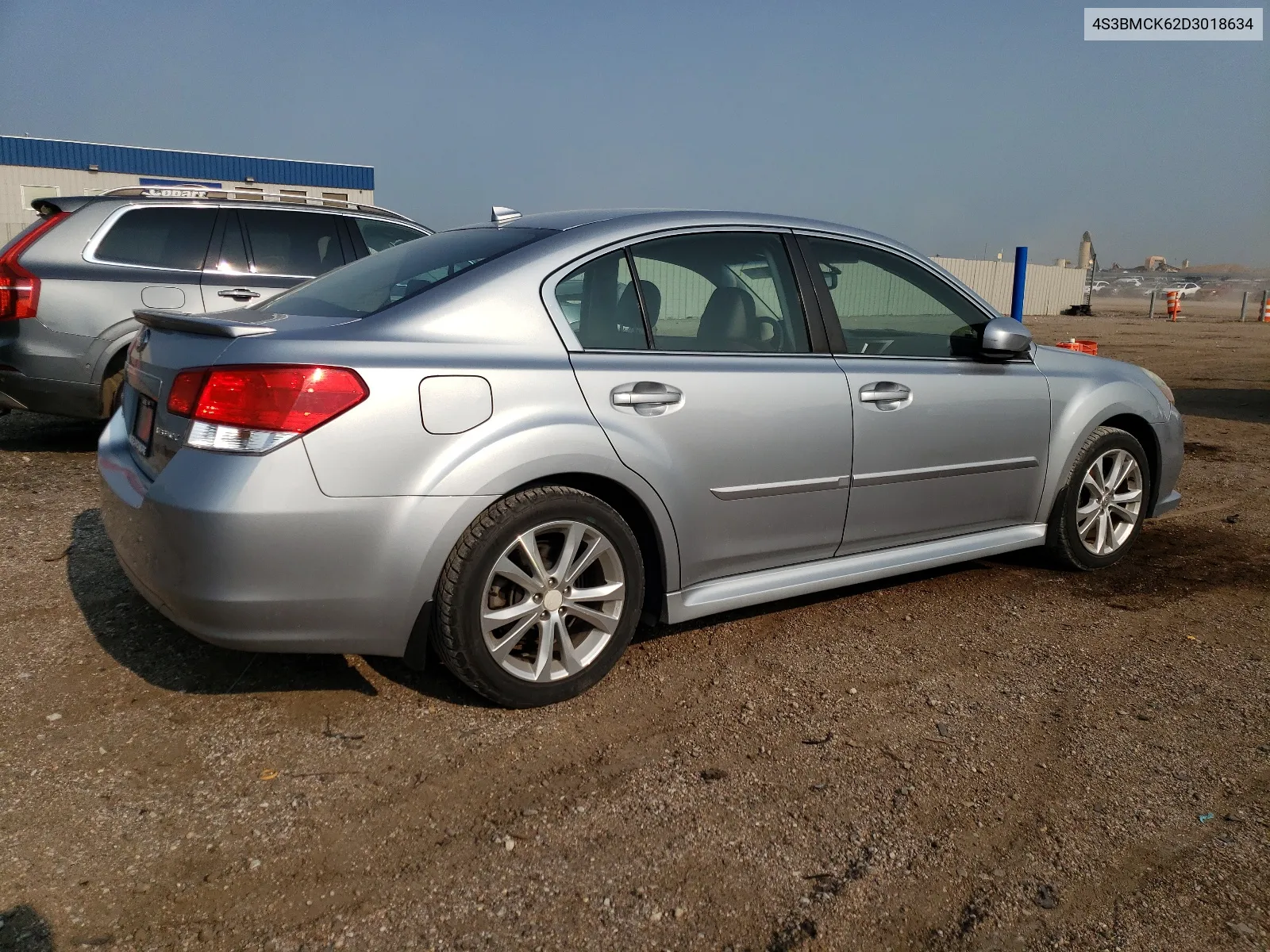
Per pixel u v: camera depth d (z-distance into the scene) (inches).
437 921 79.5
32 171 1195.3
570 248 121.0
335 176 1373.0
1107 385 171.9
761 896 83.7
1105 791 101.5
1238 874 87.8
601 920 80.0
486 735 110.3
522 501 109.1
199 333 107.0
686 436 121.6
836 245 145.9
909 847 90.9
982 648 139.4
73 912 79.1
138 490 105.4
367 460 100.0
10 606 142.2
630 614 120.9
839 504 138.9
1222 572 178.5
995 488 158.6
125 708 113.7
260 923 78.7
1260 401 431.8
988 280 1414.9
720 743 110.0
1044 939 79.2
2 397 230.8
